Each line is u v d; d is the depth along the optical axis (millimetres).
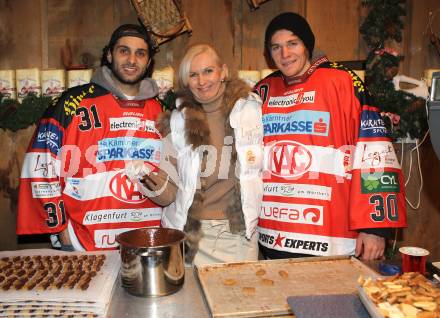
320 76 1903
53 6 2572
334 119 1871
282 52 1871
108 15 2592
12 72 2477
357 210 1775
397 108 2504
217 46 2648
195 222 1806
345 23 2672
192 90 1807
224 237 1815
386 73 2484
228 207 1805
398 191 1798
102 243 2051
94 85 2102
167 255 1197
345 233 1874
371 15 2537
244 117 1805
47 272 1290
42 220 1962
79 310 1092
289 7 2662
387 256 2660
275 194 1930
